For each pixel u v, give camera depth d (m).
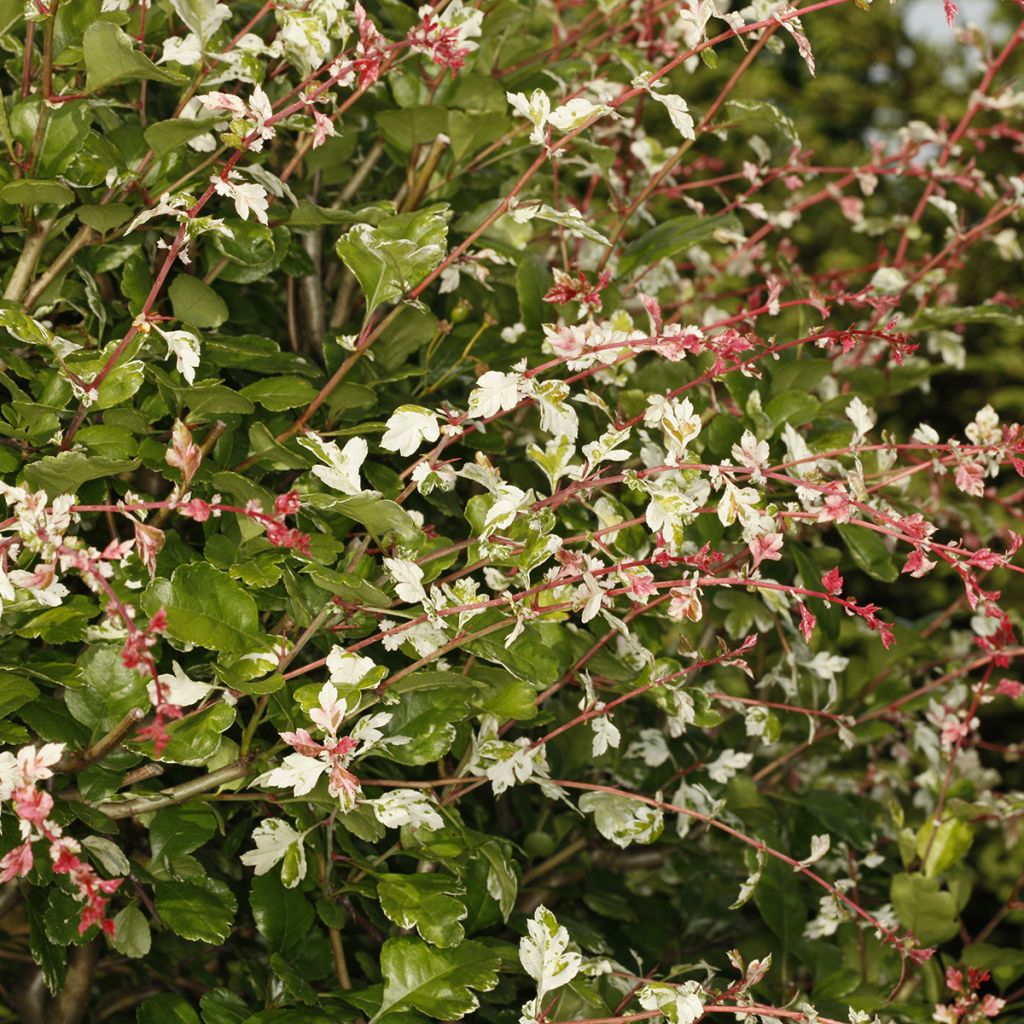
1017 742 1.91
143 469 0.98
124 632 0.87
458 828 0.92
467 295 1.08
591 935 0.99
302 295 1.07
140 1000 1.07
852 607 0.87
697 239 1.01
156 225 0.96
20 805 0.79
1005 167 2.15
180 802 0.90
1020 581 1.95
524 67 1.09
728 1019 0.96
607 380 1.00
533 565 0.88
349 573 0.89
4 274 0.97
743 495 0.87
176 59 0.88
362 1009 0.89
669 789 1.07
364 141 1.11
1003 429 0.92
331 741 0.85
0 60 1.04
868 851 1.13
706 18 0.88
